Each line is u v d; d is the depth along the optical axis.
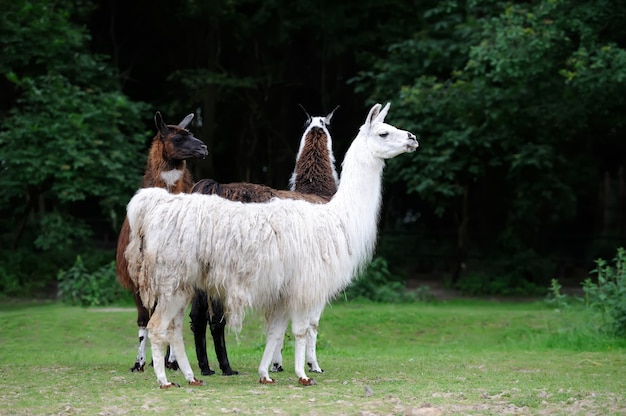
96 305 15.16
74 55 17.55
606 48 14.31
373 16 19.94
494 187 20.02
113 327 12.47
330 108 21.47
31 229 19.62
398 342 12.41
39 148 16.00
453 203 21.22
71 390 6.63
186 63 21.77
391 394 6.41
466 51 16.92
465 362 8.84
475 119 16.83
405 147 7.18
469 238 21.78
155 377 7.46
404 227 23.53
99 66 18.09
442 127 17.25
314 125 9.06
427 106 16.55
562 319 12.55
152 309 6.86
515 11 15.45
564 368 8.25
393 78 17.98
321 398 6.23
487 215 20.28
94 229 21.89
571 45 15.62
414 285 19.73
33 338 11.91
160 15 21.30
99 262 17.67
